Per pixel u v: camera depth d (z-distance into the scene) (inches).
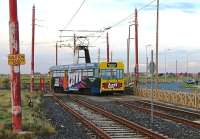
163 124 1101.1
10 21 875.4
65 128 1026.7
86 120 1119.0
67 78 2743.6
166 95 2014.0
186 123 1096.8
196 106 1674.5
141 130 932.0
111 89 2413.9
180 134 922.1
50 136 892.0
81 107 1653.5
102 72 2405.3
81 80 2546.8
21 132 864.9
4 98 2021.4
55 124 1101.7
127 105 1729.8
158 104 1812.3
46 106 1734.7
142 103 1871.3
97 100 2071.9
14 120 889.5
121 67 2437.3
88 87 2479.1
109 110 1535.4
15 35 877.2
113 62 2423.7
